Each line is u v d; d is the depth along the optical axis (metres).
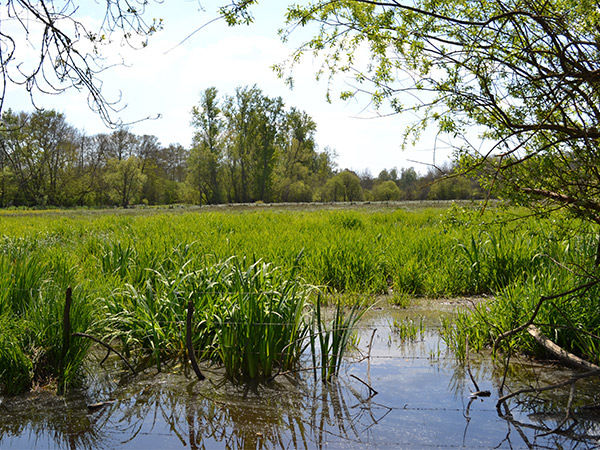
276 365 5.44
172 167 101.75
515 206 4.32
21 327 5.07
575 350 5.54
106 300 6.13
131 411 4.39
